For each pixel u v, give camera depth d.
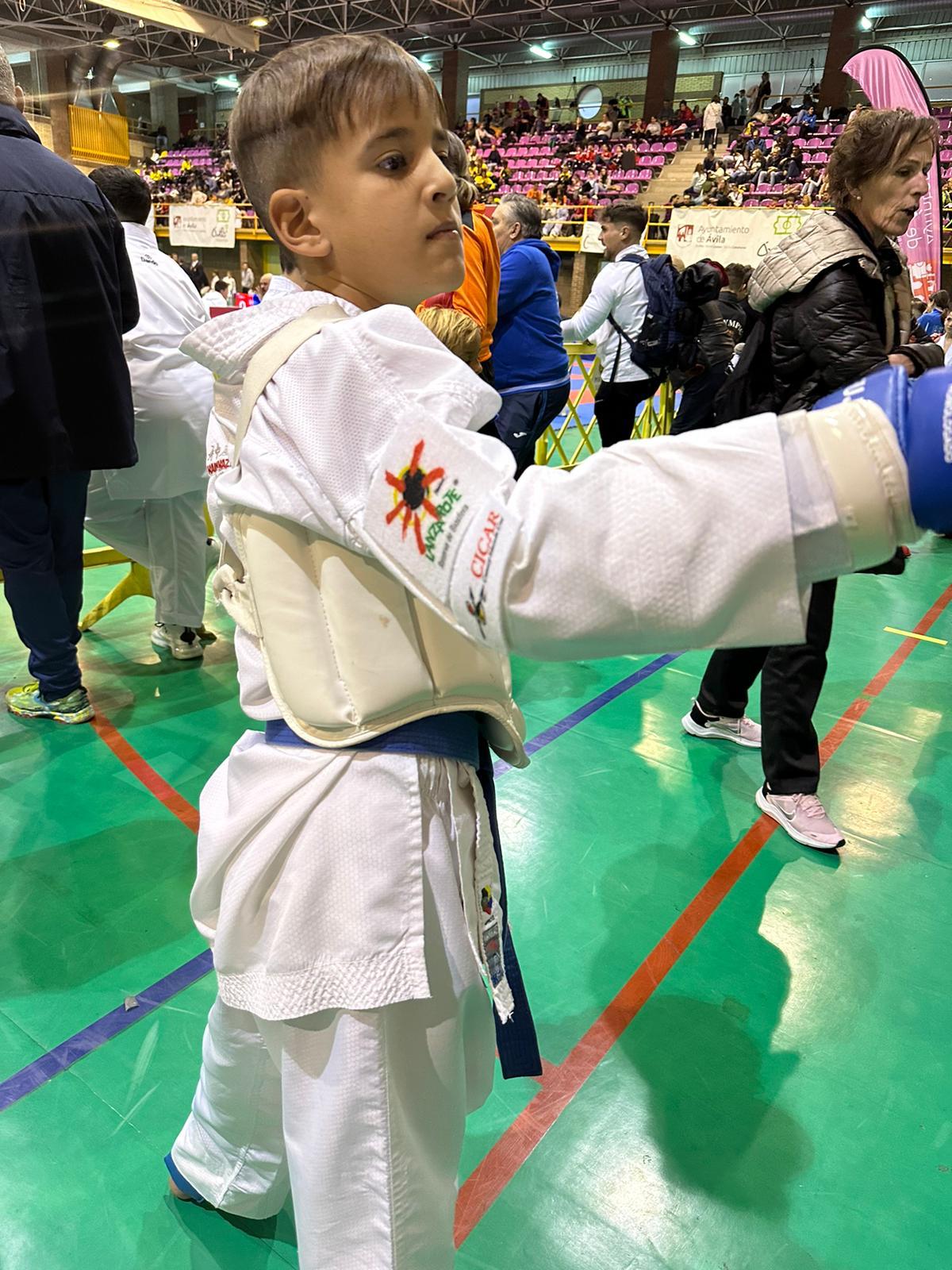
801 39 16.50
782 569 0.52
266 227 0.84
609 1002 1.94
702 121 17.03
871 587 4.93
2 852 2.31
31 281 2.13
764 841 2.54
